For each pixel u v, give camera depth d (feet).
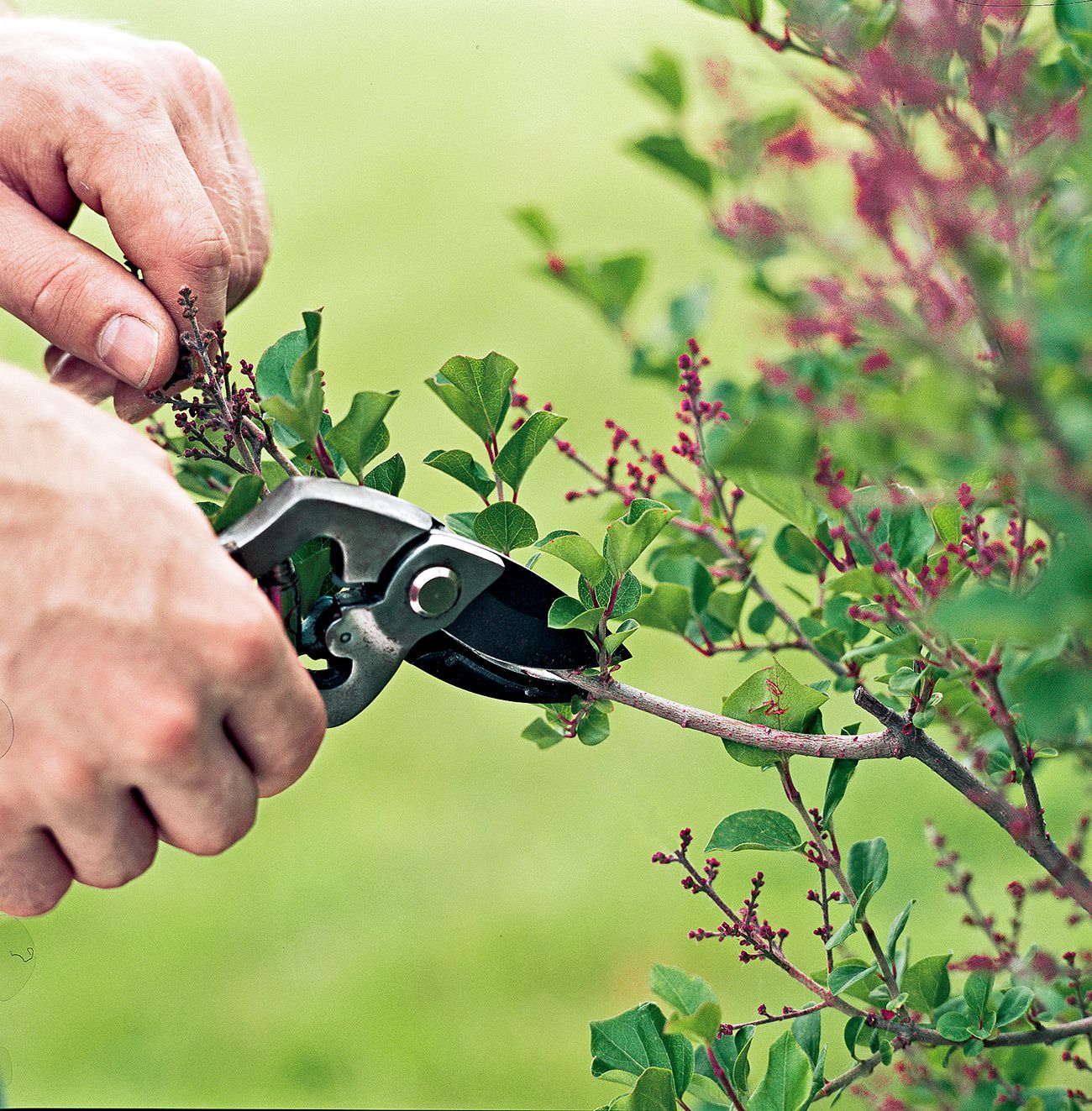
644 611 4.17
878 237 2.40
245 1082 10.85
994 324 2.29
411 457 16.47
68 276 3.72
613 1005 10.62
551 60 27.94
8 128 3.93
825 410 2.39
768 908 10.62
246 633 2.74
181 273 3.84
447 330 20.06
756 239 2.71
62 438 2.76
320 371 3.24
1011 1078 4.31
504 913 11.54
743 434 2.32
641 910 11.21
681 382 4.12
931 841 4.34
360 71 28.76
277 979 11.50
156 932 12.18
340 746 13.55
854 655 3.24
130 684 2.72
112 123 3.92
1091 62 3.16
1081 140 2.47
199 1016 11.33
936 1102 3.79
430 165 25.41
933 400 2.27
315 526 3.21
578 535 3.27
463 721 13.64
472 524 3.81
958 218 2.28
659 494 4.89
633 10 26.32
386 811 12.85
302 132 27.73
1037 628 1.94
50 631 2.71
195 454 3.66
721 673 12.82
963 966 3.68
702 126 4.58
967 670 3.12
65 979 11.72
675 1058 3.69
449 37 29.43
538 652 3.58
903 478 3.51
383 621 3.38
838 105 2.70
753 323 2.72
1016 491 2.94
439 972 11.22
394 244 23.09
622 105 26.17
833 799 3.64
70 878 3.12
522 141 25.72
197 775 2.81
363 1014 11.01
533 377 18.03
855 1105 4.42
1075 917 3.90
